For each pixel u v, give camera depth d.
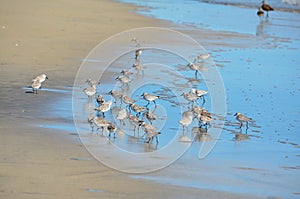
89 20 65.88
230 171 24.25
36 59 44.12
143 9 80.38
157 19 70.88
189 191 21.47
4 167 22.39
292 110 35.59
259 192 22.03
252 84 41.62
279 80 43.53
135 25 64.50
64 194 20.25
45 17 65.19
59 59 44.88
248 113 34.31
